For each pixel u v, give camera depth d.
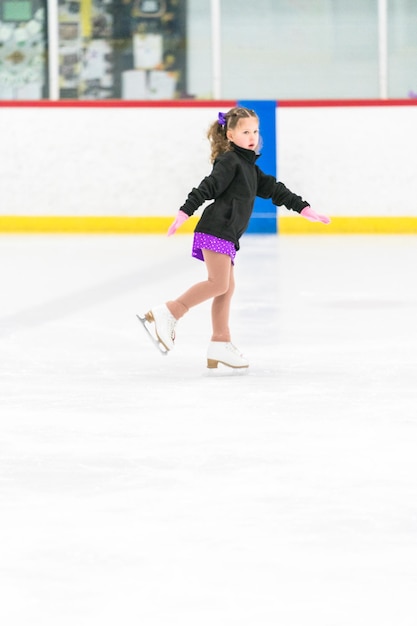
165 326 10.34
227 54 27.00
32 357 11.37
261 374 10.40
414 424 8.38
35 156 26.33
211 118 26.31
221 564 5.53
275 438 7.98
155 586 5.26
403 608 5.00
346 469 7.19
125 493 6.70
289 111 26.05
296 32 26.86
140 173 26.36
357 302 15.08
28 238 25.00
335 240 24.36
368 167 26.03
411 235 25.58
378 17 26.75
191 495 6.65
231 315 14.03
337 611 4.97
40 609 5.02
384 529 6.02
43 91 27.17
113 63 27.08
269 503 6.48
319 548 5.73
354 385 9.84
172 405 9.11
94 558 5.62
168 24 26.97
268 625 4.84
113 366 10.87
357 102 25.95
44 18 27.00
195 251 10.50
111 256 21.28
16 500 6.59
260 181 10.53
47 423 8.52
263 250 22.22
